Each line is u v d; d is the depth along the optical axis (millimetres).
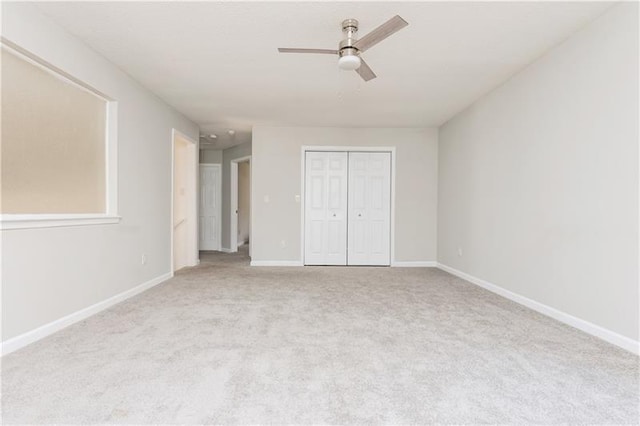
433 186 5844
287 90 4062
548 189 3074
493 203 4008
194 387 1769
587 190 2629
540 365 2049
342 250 5887
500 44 2943
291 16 2529
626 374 1938
